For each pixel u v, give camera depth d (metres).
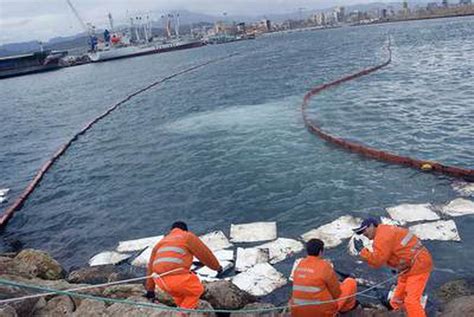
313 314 7.62
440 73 43.38
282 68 67.44
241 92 45.84
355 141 23.36
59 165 27.11
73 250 16.12
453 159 19.48
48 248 16.61
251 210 16.98
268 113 33.06
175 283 7.95
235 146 25.36
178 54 153.25
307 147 23.48
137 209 18.77
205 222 16.58
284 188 18.55
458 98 31.02
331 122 27.78
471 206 14.91
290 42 151.38
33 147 33.47
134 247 15.22
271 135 26.64
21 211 20.52
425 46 76.31
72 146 31.78
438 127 24.41
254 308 9.96
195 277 8.20
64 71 130.38
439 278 11.41
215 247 14.36
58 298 9.80
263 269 12.57
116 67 121.50
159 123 35.06
